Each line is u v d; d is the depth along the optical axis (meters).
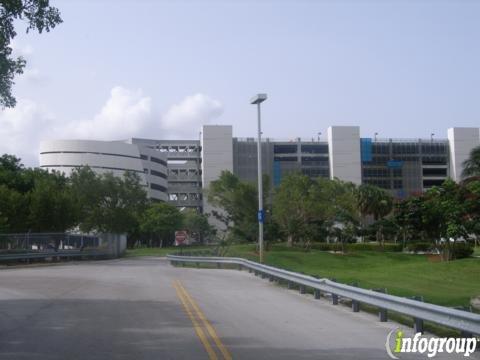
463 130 132.88
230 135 127.44
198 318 14.09
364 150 131.25
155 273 31.62
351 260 57.03
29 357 9.75
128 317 14.26
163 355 9.83
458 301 21.27
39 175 57.06
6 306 16.48
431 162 134.50
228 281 26.05
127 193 59.66
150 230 95.38
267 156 129.12
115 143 122.69
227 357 9.66
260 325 13.09
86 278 27.41
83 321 13.62
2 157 60.09
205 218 107.62
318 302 17.81
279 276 23.25
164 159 139.75
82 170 59.66
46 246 43.78
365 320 14.00
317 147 130.62
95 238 51.59
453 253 47.22
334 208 65.81
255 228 60.34
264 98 32.19
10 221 44.66
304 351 10.19
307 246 64.25
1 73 12.51
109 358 9.63
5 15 12.19
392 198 81.88
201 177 142.50
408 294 24.00
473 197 40.97
